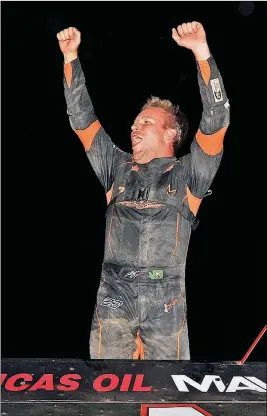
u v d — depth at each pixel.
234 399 1.98
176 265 2.91
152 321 2.85
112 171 3.14
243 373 2.10
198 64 2.95
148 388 2.01
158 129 3.13
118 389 2.00
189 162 3.04
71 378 2.04
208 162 3.00
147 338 2.86
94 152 3.16
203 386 2.03
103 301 2.91
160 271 2.88
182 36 2.97
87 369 2.09
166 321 2.85
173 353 2.86
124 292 2.88
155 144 3.11
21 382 2.02
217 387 2.03
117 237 2.94
